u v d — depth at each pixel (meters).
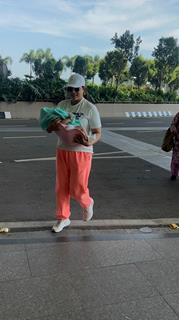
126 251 4.49
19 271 3.96
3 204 6.24
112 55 36.44
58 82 28.80
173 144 8.13
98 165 9.65
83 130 4.64
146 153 11.60
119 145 13.21
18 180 7.90
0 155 10.81
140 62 37.50
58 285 3.72
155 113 31.75
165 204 6.47
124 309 3.37
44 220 5.47
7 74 30.64
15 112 27.45
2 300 3.45
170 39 37.78
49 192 7.01
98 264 4.16
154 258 4.33
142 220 5.59
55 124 4.59
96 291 3.63
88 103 4.81
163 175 8.65
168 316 3.28
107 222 5.42
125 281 3.82
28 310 3.32
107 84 36.66
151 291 3.66
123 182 7.93
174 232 5.14
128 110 31.22
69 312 3.31
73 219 5.48
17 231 5.02
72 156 4.77
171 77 38.56
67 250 4.48
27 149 11.96
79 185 4.89
